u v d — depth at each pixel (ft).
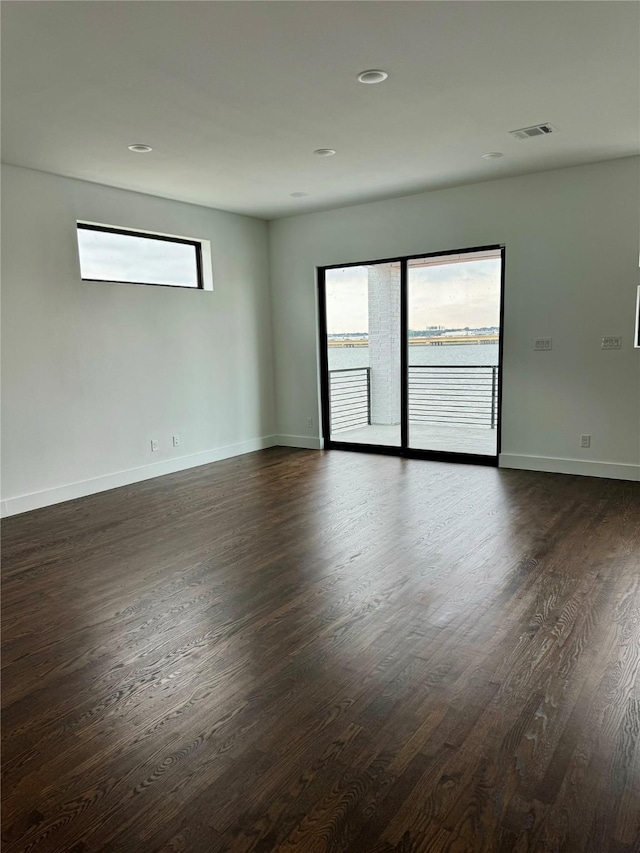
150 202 17.65
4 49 8.63
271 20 8.04
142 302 17.61
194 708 6.77
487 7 7.88
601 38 8.81
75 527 13.53
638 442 16.14
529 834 4.93
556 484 16.08
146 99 10.57
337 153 14.07
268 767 5.80
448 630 8.36
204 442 20.10
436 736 6.17
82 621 8.98
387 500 15.03
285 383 22.76
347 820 5.13
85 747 6.16
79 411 16.05
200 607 9.34
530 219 16.81
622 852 4.74
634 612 8.73
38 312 14.92
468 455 19.13
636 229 15.43
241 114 11.43
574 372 16.79
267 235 22.21
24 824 5.18
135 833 5.06
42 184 14.84
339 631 8.43
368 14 7.98
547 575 10.12
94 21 7.92
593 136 13.34
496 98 11.02
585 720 6.35
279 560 11.20
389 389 24.34
